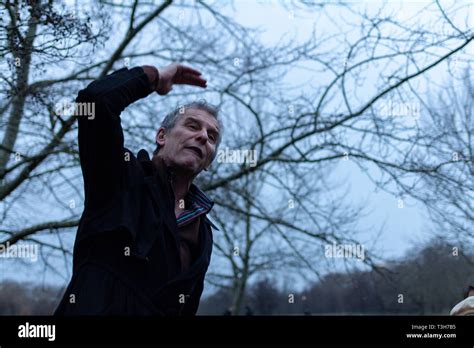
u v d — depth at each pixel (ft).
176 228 5.92
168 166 6.38
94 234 5.54
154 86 6.36
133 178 5.90
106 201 5.62
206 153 6.45
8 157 23.93
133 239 5.43
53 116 21.24
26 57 12.01
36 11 11.13
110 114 5.52
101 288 5.41
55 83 19.88
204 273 6.49
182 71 6.71
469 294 9.05
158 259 5.65
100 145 5.50
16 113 20.01
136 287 5.49
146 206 5.83
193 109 6.72
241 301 34.04
